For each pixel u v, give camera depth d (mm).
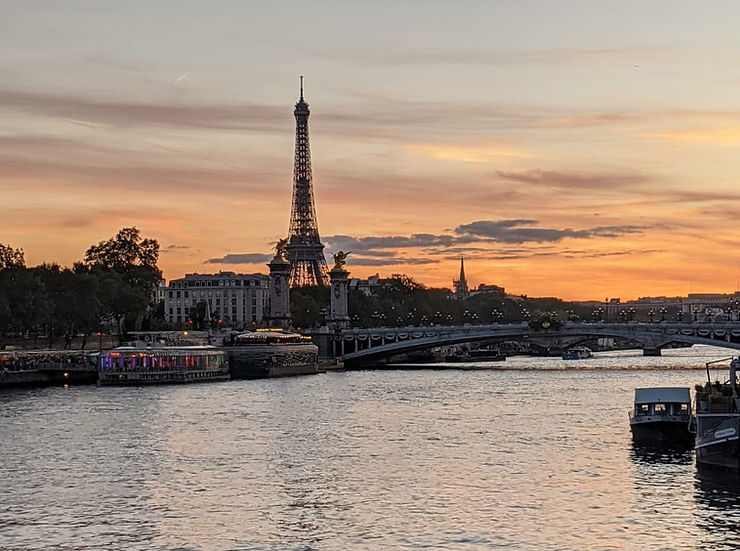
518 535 117312
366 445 176250
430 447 173500
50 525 123375
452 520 123875
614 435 184250
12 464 158875
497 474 148625
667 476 144000
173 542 116625
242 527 122312
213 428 198125
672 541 113500
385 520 124438
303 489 140750
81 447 174250
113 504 133125
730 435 140625
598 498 132375
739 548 110875
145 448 173250
